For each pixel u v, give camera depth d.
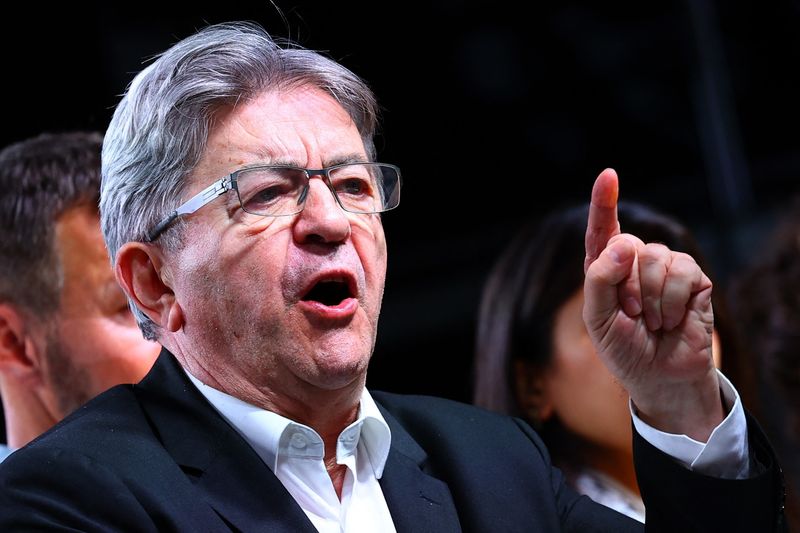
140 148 5.48
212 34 5.68
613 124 15.97
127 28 12.40
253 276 5.19
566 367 8.09
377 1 14.35
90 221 7.02
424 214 15.20
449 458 5.89
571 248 8.26
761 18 16.61
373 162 5.79
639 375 5.32
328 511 5.32
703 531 5.24
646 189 16.30
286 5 13.05
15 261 6.97
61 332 6.96
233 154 5.34
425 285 15.23
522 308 8.33
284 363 5.21
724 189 16.38
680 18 16.30
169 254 5.40
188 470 5.18
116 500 4.82
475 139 15.30
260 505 5.09
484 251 15.23
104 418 5.32
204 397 5.45
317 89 5.67
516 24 15.50
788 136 16.81
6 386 7.24
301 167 5.36
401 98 14.84
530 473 5.94
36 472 4.94
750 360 8.81
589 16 15.94
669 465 5.29
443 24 15.01
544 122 15.69
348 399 5.42
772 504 5.33
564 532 5.94
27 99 12.03
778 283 10.26
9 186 7.06
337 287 5.48
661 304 5.24
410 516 5.51
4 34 11.94
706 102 16.36
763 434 5.44
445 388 15.11
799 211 10.62
